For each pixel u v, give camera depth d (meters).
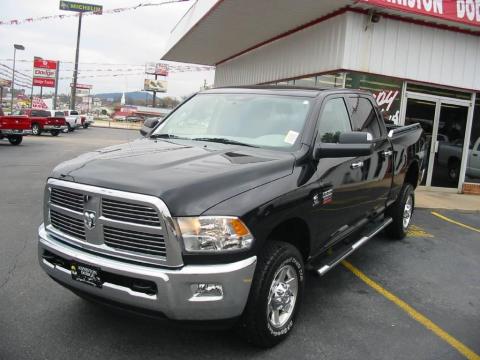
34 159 16.14
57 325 3.81
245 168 3.44
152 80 95.50
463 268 6.07
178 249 2.97
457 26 10.97
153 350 3.51
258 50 14.98
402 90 11.01
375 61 10.38
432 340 3.97
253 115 4.50
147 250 3.05
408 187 6.91
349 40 10.02
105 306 3.31
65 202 3.45
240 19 11.96
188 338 3.70
